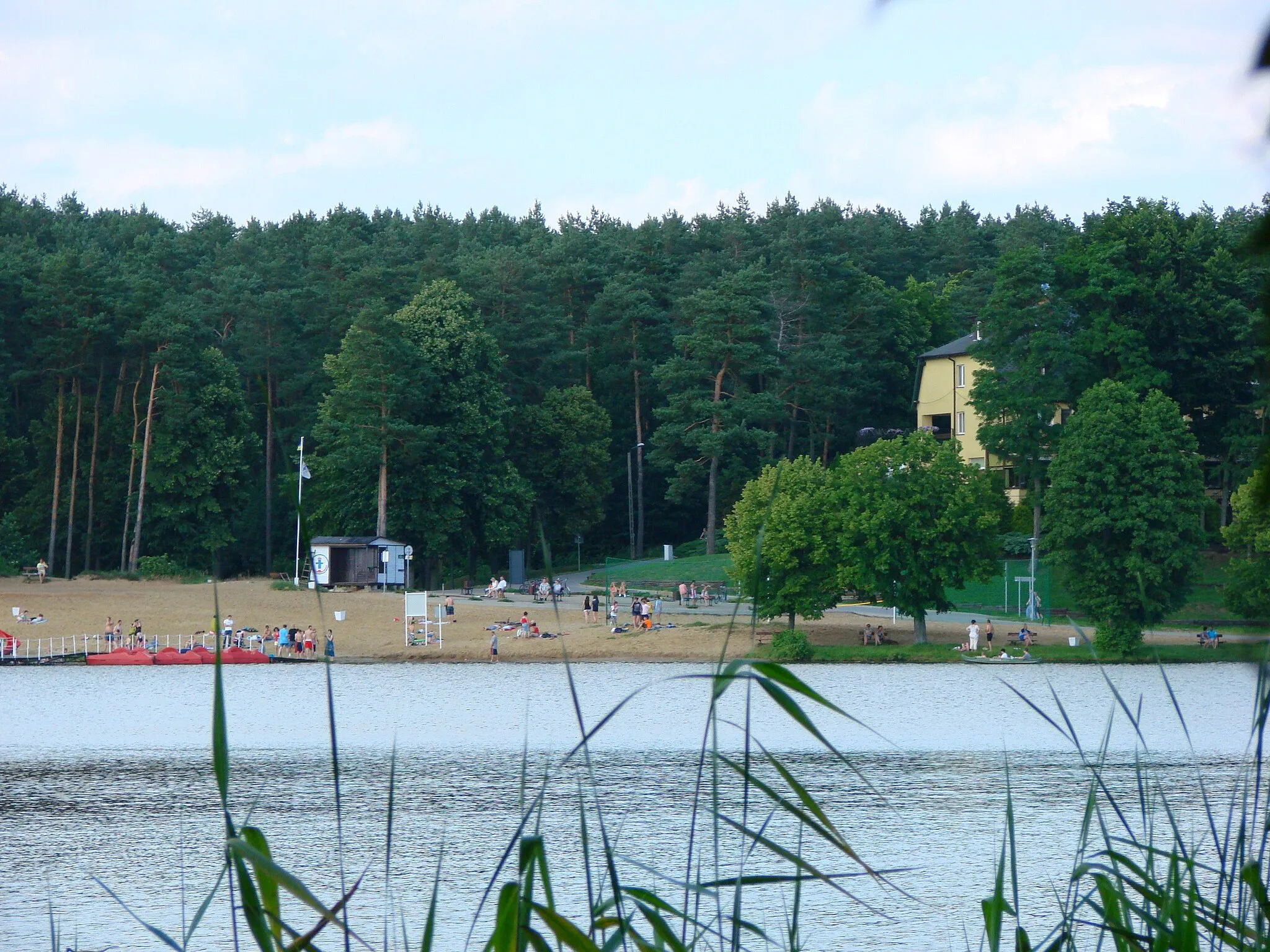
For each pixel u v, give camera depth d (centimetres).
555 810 4547
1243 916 697
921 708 7738
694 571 14538
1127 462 9212
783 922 2998
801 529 9731
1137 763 881
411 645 11112
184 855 3909
